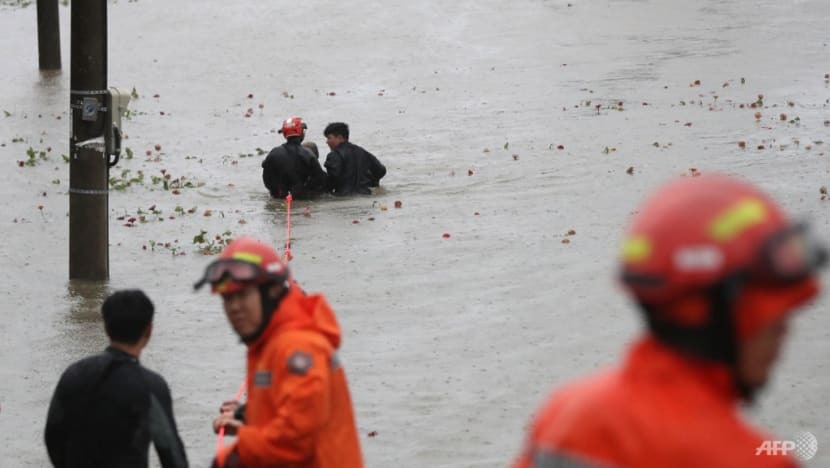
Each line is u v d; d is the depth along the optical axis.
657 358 5.68
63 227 36.03
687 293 5.52
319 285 29.30
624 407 5.63
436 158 45.22
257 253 11.30
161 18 76.75
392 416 20.75
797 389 21.00
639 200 36.91
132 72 64.06
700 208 5.56
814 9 75.62
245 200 39.81
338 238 34.09
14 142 48.59
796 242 5.45
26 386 22.62
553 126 49.31
